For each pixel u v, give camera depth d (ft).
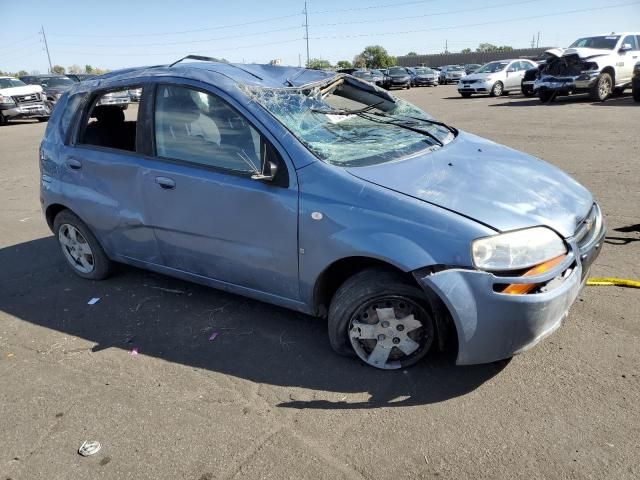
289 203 9.66
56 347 11.35
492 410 8.64
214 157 10.78
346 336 9.96
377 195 9.01
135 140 12.07
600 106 48.08
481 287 8.28
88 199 13.05
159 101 11.59
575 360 9.74
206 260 11.41
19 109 60.70
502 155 11.70
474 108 55.21
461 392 9.13
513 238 8.39
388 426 8.45
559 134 33.76
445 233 8.43
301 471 7.64
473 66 150.61
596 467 7.39
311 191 9.48
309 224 9.48
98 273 14.28
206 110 10.84
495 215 8.65
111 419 8.95
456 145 11.94
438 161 10.48
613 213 17.57
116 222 12.67
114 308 12.94
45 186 14.10
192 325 11.93
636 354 9.81
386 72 111.65
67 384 10.00
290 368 10.14
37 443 8.49
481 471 7.47
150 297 13.41
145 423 8.80
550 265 8.53
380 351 9.78
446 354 10.19
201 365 10.39
